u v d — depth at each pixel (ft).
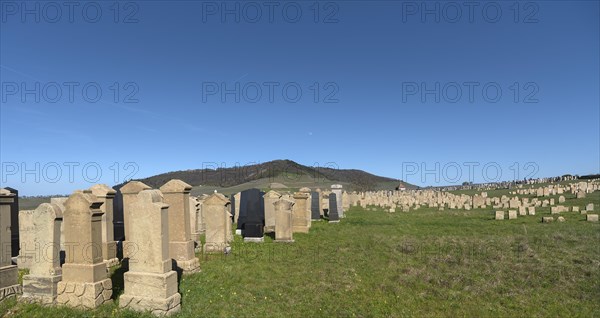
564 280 36.68
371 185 326.24
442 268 42.52
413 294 34.68
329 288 35.68
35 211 29.96
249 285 36.19
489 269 41.06
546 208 101.30
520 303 32.14
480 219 85.46
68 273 28.99
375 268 43.09
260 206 62.59
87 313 27.22
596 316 29.45
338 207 101.24
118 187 54.85
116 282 34.96
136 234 28.78
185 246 40.06
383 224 83.76
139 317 26.84
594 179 210.79
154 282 27.94
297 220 73.31
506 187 242.78
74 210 29.12
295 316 29.30
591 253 44.83
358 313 30.19
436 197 158.71
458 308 31.45
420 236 64.34
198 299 31.53
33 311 27.55
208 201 54.13
